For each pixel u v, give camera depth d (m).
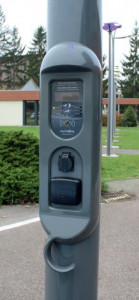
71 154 1.73
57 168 1.77
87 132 1.67
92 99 1.65
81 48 1.65
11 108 31.20
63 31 1.70
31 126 29.50
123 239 4.42
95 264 1.83
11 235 4.41
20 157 6.06
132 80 68.62
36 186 5.74
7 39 68.81
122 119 36.94
